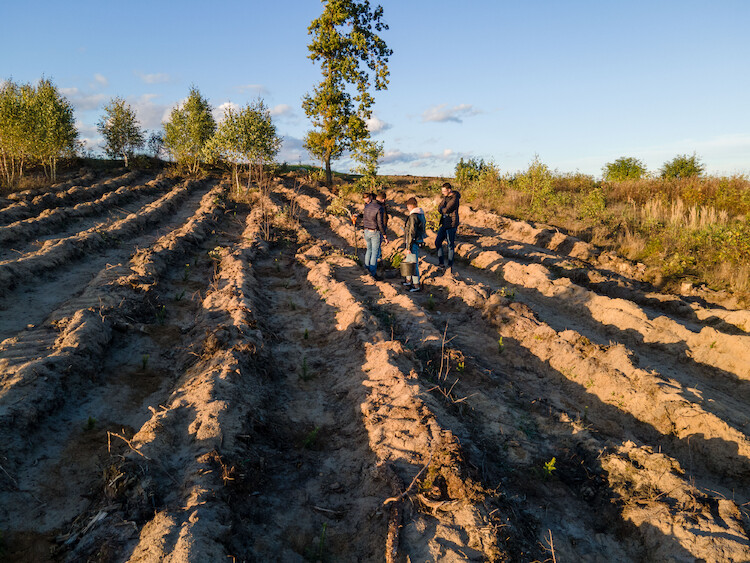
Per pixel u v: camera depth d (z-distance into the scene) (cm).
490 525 333
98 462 412
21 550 315
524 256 1273
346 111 3120
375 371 565
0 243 1082
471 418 509
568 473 447
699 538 339
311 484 409
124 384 553
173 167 3638
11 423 413
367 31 3112
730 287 977
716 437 466
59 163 3195
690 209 1552
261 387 547
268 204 2028
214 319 721
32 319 706
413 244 972
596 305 885
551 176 1997
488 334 762
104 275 855
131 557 290
